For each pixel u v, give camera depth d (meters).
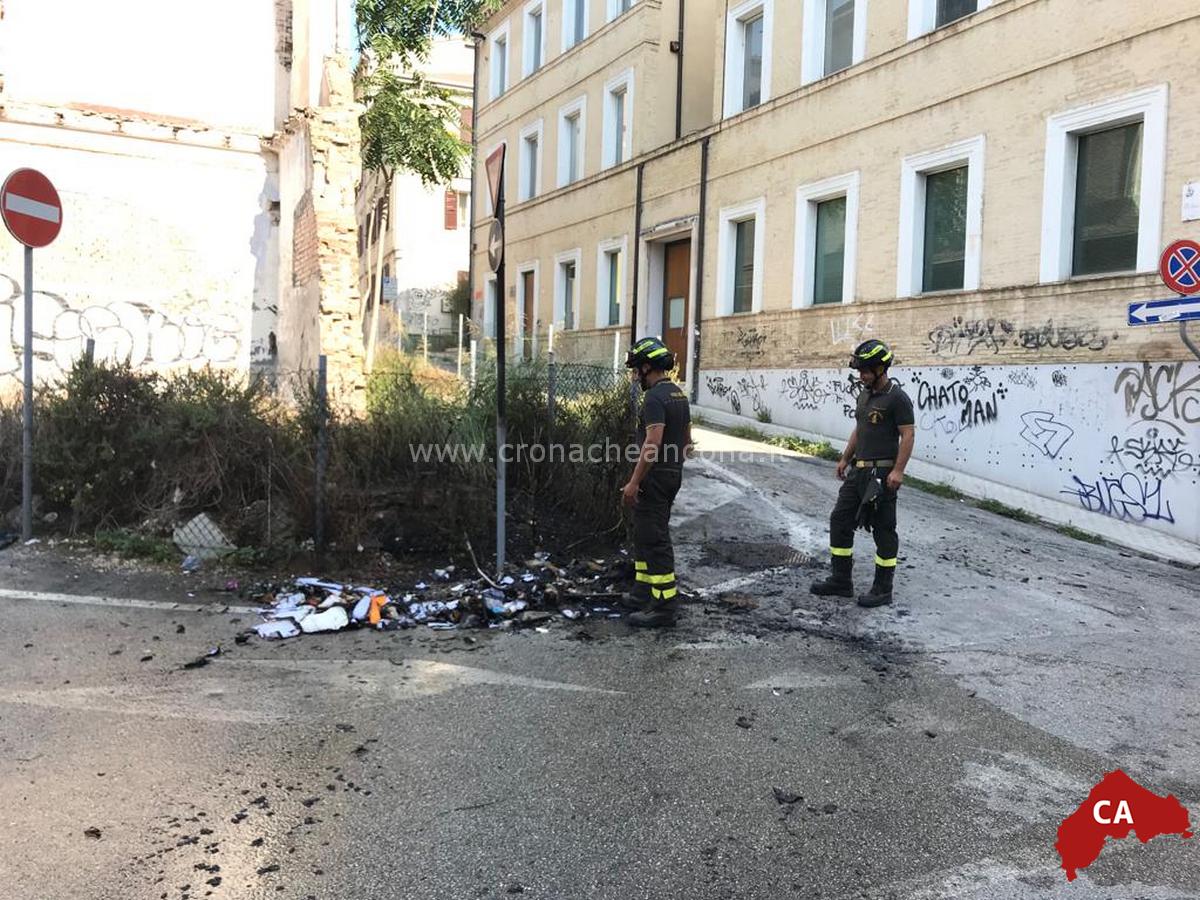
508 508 7.69
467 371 13.84
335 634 5.62
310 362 9.62
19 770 3.67
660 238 19.61
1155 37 10.24
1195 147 9.90
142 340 10.71
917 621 6.25
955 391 12.70
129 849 3.14
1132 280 10.44
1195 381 9.78
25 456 6.79
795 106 15.63
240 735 4.09
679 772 3.87
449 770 3.82
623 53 20.67
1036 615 6.55
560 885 3.02
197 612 5.81
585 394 8.34
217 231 11.06
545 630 5.82
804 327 15.44
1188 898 3.03
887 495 6.48
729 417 16.70
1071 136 11.31
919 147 13.31
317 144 9.52
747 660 5.35
